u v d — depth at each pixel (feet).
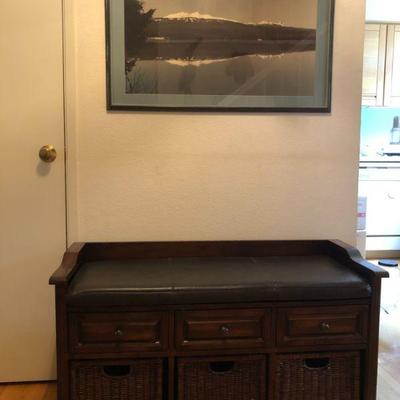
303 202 6.45
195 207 6.29
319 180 6.45
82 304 4.75
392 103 13.52
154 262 5.85
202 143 6.21
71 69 5.95
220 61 6.09
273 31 6.12
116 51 5.95
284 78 6.21
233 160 6.28
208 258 6.11
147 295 4.79
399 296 10.10
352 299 5.08
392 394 5.96
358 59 6.31
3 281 6.18
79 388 4.90
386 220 13.47
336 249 6.01
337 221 6.53
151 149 6.15
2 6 5.83
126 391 4.96
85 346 4.82
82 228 6.18
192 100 6.11
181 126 6.15
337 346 5.11
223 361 5.03
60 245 6.18
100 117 6.05
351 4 6.23
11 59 5.90
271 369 5.04
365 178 13.21
